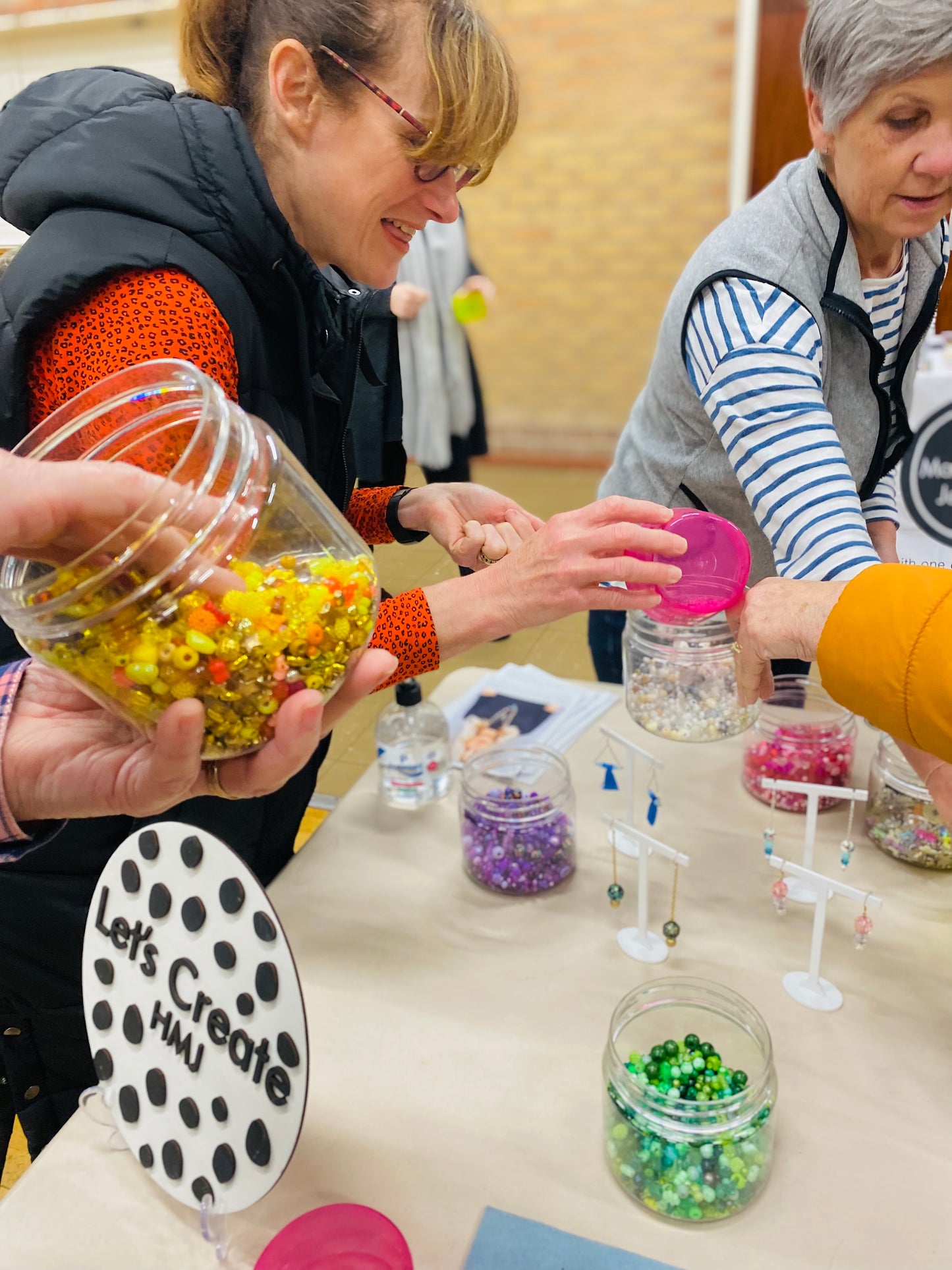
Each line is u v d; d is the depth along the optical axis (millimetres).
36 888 939
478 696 1476
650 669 1174
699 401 1169
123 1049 767
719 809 1181
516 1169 750
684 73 3891
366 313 1138
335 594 598
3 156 822
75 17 3225
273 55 812
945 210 971
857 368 1130
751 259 1021
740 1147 686
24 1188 763
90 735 651
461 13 812
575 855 1101
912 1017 871
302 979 945
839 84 902
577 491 4574
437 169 876
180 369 614
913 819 1042
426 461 2697
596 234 4352
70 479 527
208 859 697
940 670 653
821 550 889
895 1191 719
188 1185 717
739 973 931
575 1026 877
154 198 785
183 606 541
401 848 1143
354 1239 685
